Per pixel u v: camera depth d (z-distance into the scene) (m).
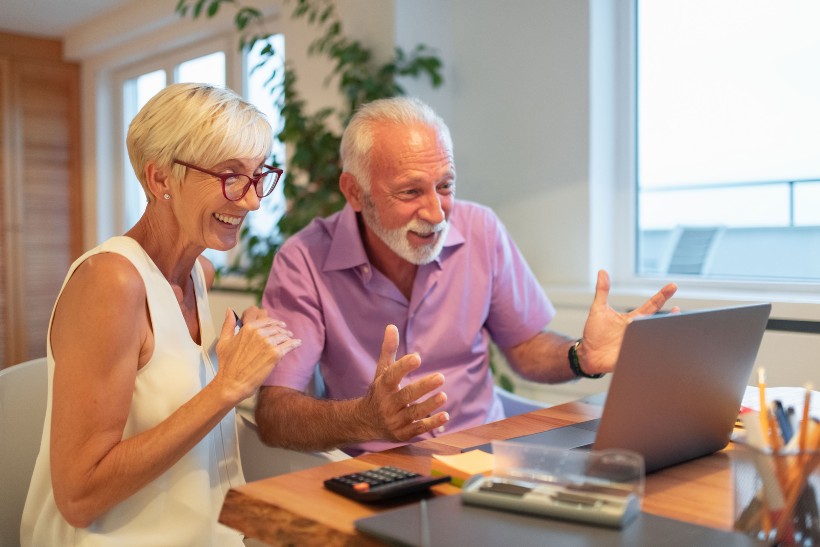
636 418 0.87
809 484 0.71
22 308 4.77
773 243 2.42
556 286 2.71
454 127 3.12
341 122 2.92
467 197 3.09
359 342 1.64
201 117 1.17
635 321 0.82
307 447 1.32
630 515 0.75
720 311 0.92
